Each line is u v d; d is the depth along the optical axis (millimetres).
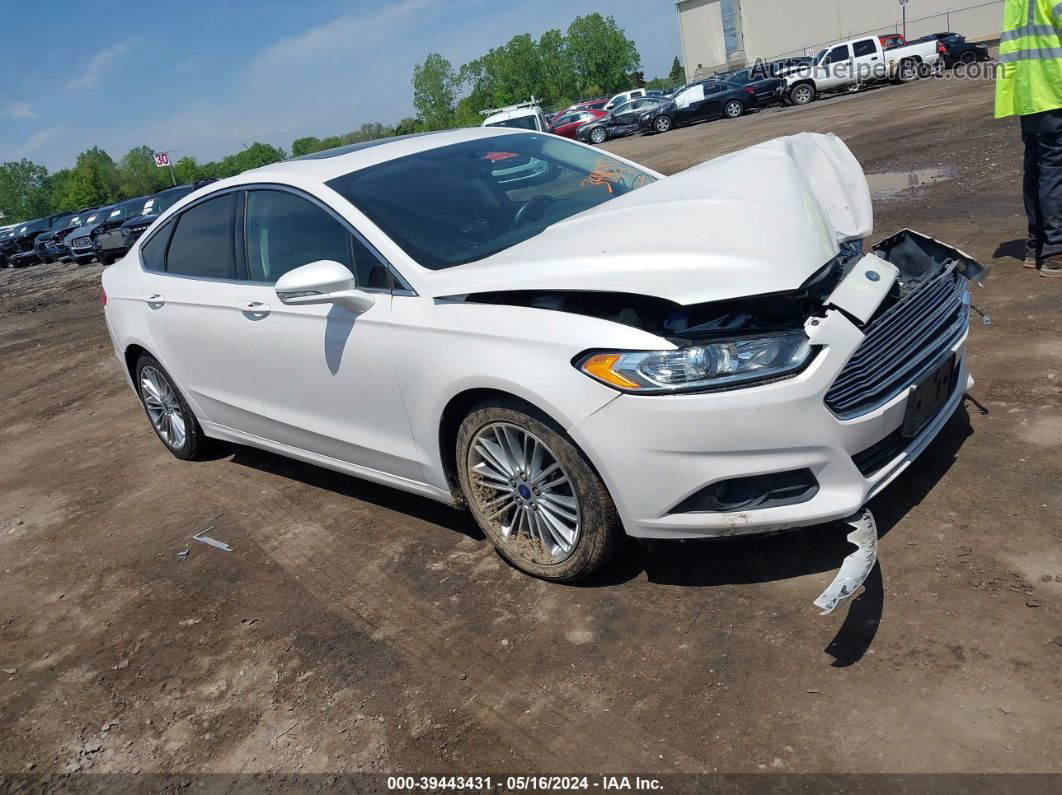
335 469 3932
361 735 2588
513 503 3121
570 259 2789
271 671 2988
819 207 3010
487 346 2863
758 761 2180
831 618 2619
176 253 4531
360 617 3193
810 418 2492
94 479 5266
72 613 3672
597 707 2486
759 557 3002
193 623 3398
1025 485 3059
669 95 32719
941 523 2943
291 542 3898
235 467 4988
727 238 2689
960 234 6430
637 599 2926
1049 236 4988
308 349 3590
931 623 2500
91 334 10789
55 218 28750
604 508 2779
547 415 2777
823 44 41000
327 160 3941
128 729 2840
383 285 3291
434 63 89312
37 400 7691
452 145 4020
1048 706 2143
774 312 2621
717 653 2584
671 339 2568
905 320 2828
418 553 3561
